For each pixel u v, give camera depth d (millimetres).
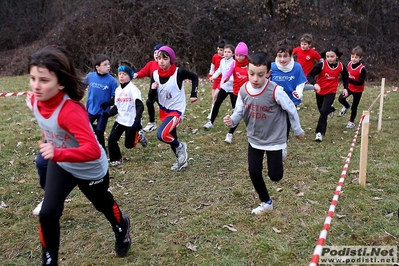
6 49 21188
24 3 22094
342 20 17875
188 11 17062
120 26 16766
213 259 3332
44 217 2688
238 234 3703
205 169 5434
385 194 4465
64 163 2717
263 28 18094
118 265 3285
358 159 5602
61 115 2555
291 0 17781
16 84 13875
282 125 3812
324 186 4707
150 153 6102
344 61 16734
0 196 4613
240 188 4688
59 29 17500
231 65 6789
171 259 3363
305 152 6020
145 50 16469
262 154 3934
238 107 3906
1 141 6609
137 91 5270
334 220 3891
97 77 5586
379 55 17297
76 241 3672
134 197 4590
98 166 2834
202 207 4312
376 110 9086
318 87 6133
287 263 3248
